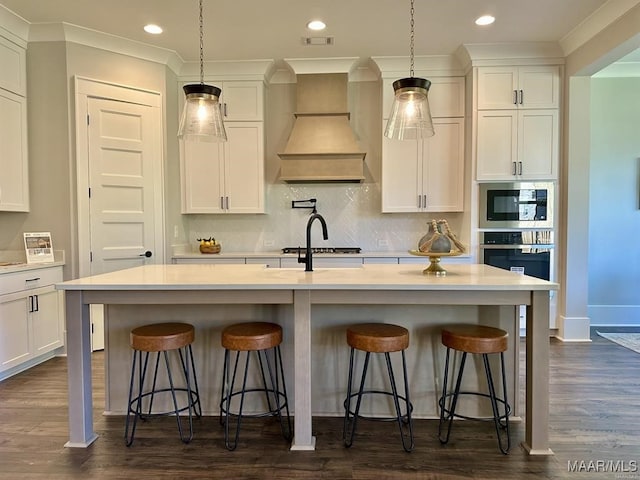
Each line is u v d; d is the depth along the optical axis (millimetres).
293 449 2217
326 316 2555
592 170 4883
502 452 2186
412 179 4574
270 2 3297
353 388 2562
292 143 4484
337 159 4402
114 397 2631
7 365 3162
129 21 3596
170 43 4043
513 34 3916
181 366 2613
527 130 4246
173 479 1962
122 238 4078
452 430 2430
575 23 3703
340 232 4934
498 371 2535
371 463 2092
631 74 4797
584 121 4117
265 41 4027
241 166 4660
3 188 3484
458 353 2529
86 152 3848
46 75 3748
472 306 2518
